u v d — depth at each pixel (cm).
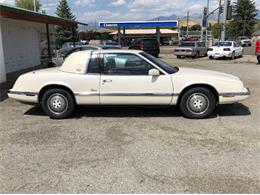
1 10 973
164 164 417
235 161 425
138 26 3778
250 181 369
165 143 496
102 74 629
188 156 443
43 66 1792
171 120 627
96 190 351
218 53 2323
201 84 619
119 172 395
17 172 398
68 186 360
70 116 666
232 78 645
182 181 370
